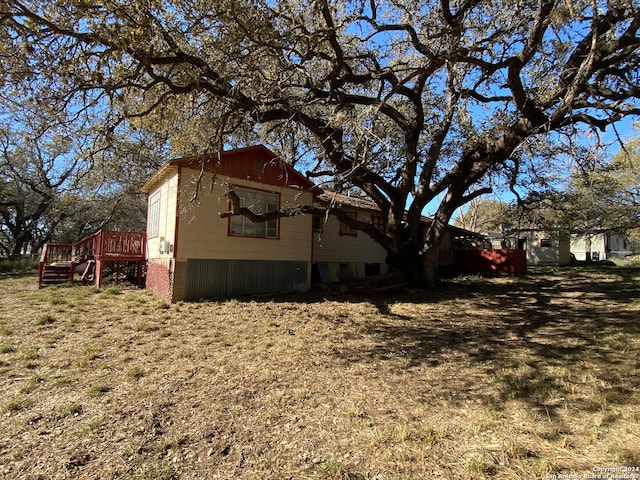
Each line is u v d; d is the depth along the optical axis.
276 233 11.87
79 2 4.11
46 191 25.31
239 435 3.33
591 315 8.12
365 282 11.93
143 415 3.67
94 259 14.04
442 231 13.08
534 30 6.32
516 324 7.71
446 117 12.18
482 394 4.12
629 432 3.13
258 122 8.40
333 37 6.62
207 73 6.21
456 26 7.00
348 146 10.27
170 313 8.33
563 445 2.99
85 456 2.99
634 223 18.39
